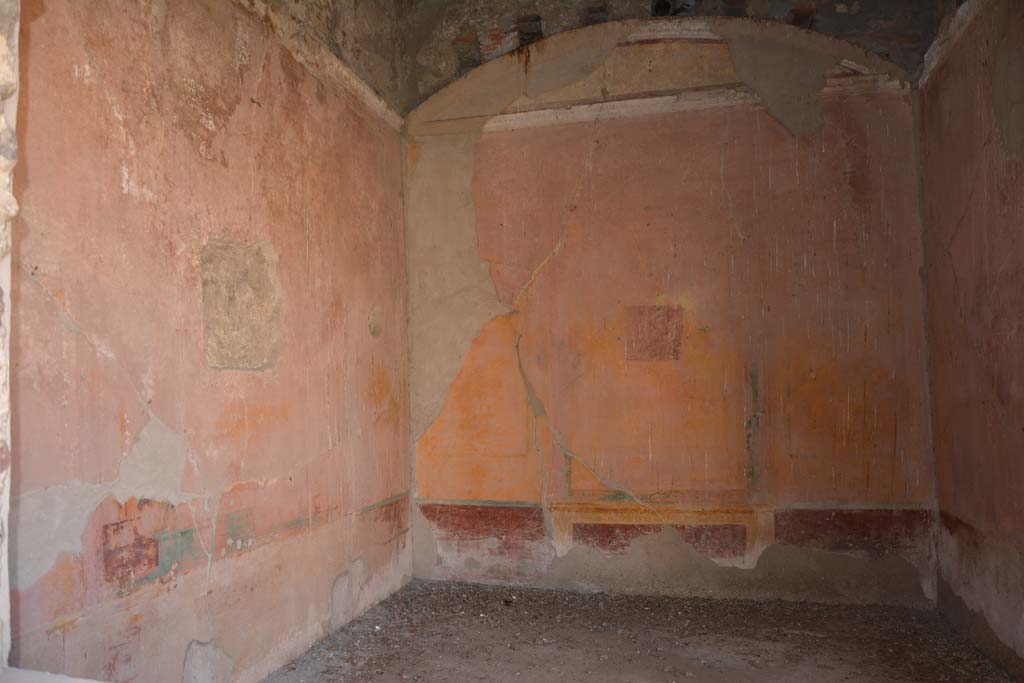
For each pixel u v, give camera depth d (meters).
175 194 2.74
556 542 4.56
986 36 3.28
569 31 4.67
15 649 2.00
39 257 2.14
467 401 4.73
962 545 3.72
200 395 2.83
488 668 3.36
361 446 4.11
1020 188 3.00
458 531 4.70
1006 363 3.16
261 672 3.16
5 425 1.84
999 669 3.27
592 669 3.35
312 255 3.68
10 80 1.84
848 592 4.22
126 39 2.53
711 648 3.60
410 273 4.84
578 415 4.57
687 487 4.41
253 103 3.24
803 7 4.42
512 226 4.73
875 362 4.23
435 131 4.85
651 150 4.56
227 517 2.96
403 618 4.03
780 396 4.33
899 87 4.27
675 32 4.53
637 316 4.53
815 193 4.34
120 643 2.39
